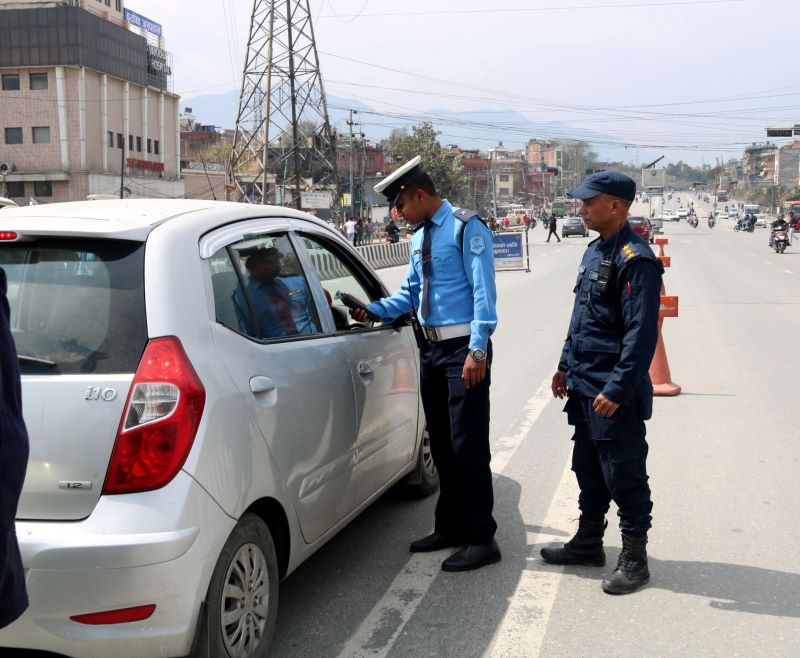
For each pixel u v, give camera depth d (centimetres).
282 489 319
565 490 534
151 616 257
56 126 5809
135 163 6531
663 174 6094
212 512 272
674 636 347
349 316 436
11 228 293
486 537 418
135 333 274
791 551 434
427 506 508
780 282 2197
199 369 279
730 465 581
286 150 5769
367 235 5469
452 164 7312
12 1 6184
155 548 255
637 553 391
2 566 180
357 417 392
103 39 6100
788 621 359
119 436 262
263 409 306
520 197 16200
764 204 16188
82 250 292
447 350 411
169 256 292
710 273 2559
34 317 281
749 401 779
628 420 380
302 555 347
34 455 263
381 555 435
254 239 350
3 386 183
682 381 880
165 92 7050
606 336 380
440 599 383
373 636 349
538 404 783
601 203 373
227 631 290
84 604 253
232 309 316
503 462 597
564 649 337
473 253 399
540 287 2136
